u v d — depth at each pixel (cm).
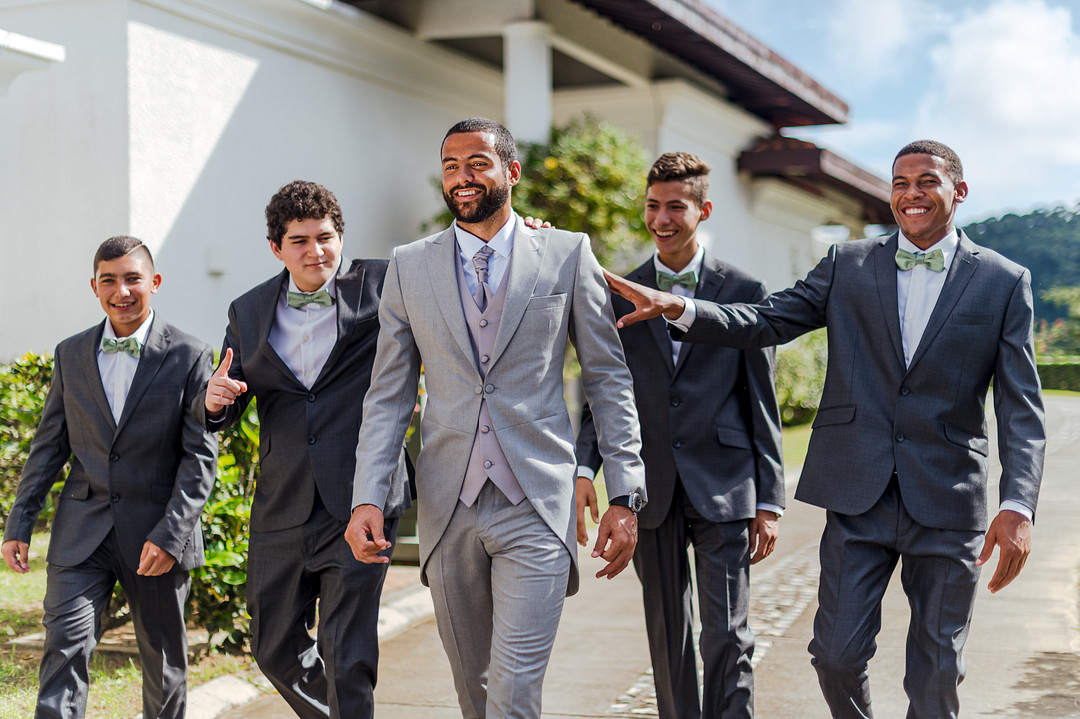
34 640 525
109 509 371
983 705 440
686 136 1242
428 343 314
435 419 314
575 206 938
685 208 382
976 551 318
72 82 762
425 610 615
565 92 1230
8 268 784
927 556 320
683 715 385
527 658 295
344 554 342
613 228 966
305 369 355
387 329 322
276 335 359
